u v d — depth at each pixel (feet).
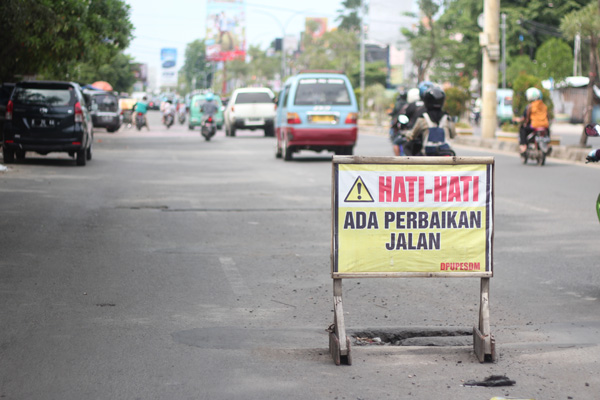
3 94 86.02
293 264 30.19
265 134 141.08
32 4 71.61
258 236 36.29
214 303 24.22
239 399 16.07
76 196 49.32
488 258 18.67
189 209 44.62
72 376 17.37
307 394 16.38
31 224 38.27
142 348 19.45
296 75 81.71
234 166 74.28
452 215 18.60
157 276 27.76
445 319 22.62
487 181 18.65
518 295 25.55
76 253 31.55
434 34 251.19
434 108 40.63
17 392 16.35
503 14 225.97
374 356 19.03
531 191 53.98
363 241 18.47
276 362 18.51
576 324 22.02
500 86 230.07
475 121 209.46
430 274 18.60
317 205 46.78
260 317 22.65
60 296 24.67
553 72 200.64
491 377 17.49
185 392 16.43
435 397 16.26
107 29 93.50
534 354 19.21
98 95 153.69
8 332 20.68
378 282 27.48
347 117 78.69
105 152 92.94
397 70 374.63
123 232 36.73
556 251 32.94
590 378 17.47
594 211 44.52
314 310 23.54
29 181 57.06
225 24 582.76
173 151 96.43
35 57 84.79
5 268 28.50
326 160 82.94
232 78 543.39
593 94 87.30
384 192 18.44
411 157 18.44
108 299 24.44
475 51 239.71
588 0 229.45
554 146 85.30
